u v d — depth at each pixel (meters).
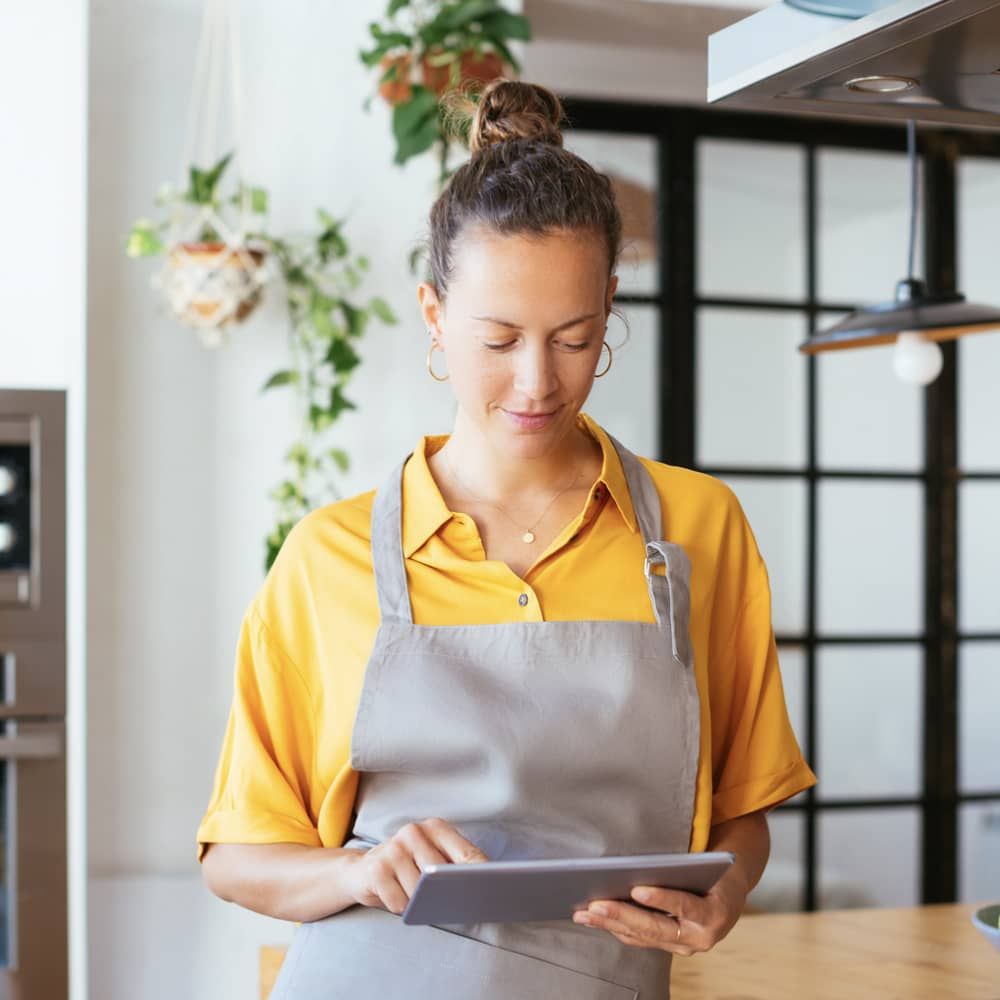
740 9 2.99
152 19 2.68
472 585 1.24
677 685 1.21
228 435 2.70
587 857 1.18
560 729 1.19
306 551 1.30
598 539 1.26
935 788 3.73
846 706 3.68
